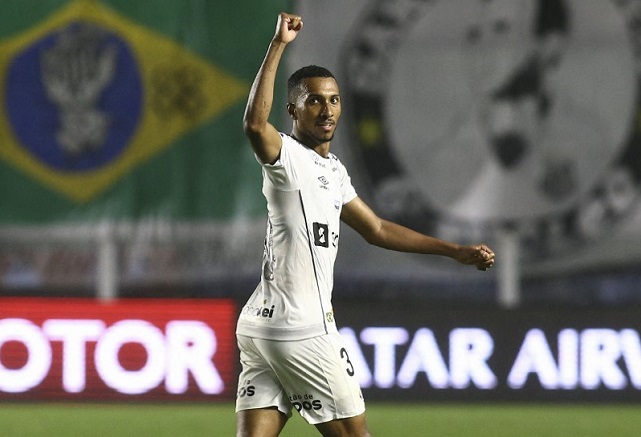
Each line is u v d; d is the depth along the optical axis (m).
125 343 40.34
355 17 43.16
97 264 43.16
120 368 40.38
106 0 43.03
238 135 42.88
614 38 43.12
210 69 42.81
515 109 43.19
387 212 43.53
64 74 43.09
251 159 42.81
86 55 43.06
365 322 40.09
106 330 40.38
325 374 19.20
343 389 19.31
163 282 43.03
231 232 42.78
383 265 43.53
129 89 43.03
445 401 40.16
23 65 43.09
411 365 40.22
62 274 43.09
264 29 42.81
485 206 43.34
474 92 43.22
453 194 43.34
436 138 43.31
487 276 43.47
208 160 42.88
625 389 40.19
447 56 43.19
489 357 40.25
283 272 19.11
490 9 43.09
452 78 43.22
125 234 42.91
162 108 42.97
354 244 43.47
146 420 37.03
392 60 43.22
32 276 43.19
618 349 40.22
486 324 40.22
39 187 43.12
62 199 43.09
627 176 43.34
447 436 34.12
